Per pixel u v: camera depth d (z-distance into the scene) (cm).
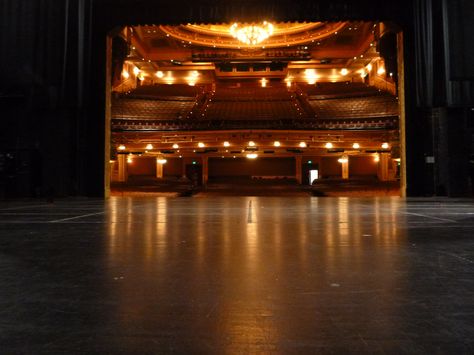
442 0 1817
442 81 1852
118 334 232
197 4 1905
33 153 1942
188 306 282
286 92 4381
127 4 1934
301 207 1384
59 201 1756
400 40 1950
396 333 232
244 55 3541
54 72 1844
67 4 1862
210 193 3125
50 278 366
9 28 1838
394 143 3222
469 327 240
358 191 2936
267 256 469
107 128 1984
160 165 3919
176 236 645
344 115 3884
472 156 1884
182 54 3538
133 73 3819
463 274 376
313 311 271
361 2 1884
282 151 3544
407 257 461
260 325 246
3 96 1939
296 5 1875
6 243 578
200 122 3600
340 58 3494
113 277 369
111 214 1093
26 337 228
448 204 1479
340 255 474
